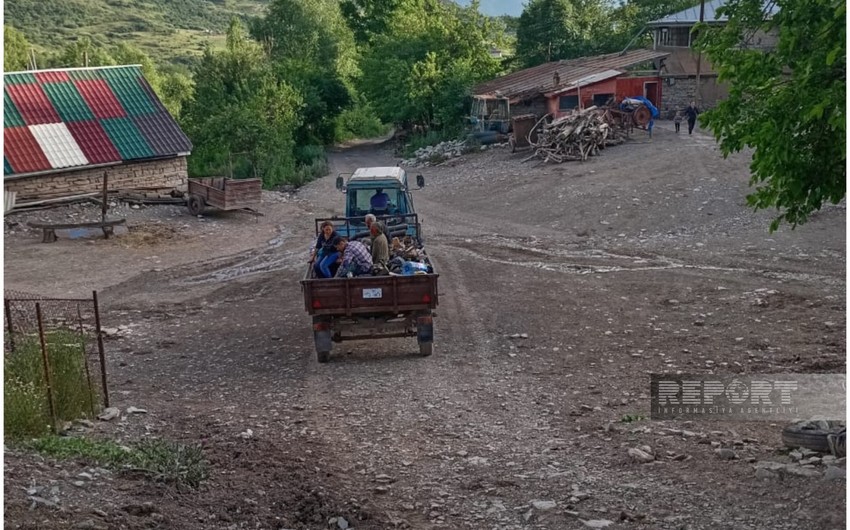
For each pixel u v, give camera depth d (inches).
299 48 3823.8
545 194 1395.2
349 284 577.6
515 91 2134.6
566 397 496.4
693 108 1766.7
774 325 644.7
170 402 512.4
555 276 865.5
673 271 865.5
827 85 391.9
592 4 3041.3
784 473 330.3
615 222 1184.8
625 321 681.0
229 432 434.3
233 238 1279.5
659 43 2272.4
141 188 1567.4
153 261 1119.0
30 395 412.2
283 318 747.4
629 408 468.4
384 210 824.3
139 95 1676.9
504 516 319.3
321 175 2188.7
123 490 322.3
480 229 1243.8
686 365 553.9
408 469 376.5
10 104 1529.3
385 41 2881.4
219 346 669.3
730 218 1113.4
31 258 1134.4
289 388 538.6
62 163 1464.1
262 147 2212.1
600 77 2009.1
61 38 7859.3
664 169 1417.3
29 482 312.3
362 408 483.2
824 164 411.2
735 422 428.8
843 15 368.5
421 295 583.5
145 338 705.0
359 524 310.2
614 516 312.3
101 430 430.0
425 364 580.7
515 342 631.2
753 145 423.5
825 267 849.5
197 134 2351.1
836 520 282.7
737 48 480.4
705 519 302.7
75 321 760.3
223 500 326.6
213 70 2800.2
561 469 369.1
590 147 1633.9
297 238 1252.5
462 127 2447.1
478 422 450.9
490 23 2970.0
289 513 319.6
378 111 2802.7
